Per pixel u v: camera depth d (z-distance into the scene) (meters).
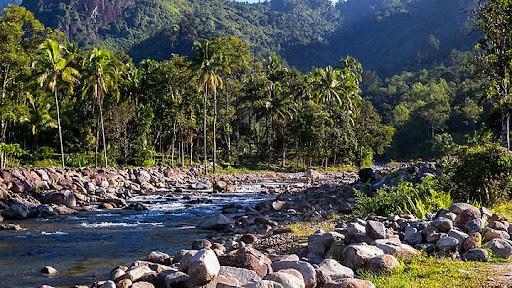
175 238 17.50
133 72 66.75
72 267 12.94
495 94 24.41
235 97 75.19
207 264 7.15
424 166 23.89
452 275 7.52
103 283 8.25
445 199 14.71
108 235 18.33
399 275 7.74
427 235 9.91
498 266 8.11
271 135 72.19
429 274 7.65
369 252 8.66
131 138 60.38
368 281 6.86
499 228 10.25
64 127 59.53
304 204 22.86
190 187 42.94
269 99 66.69
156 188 43.12
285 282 6.85
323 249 10.48
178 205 28.84
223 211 25.11
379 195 16.39
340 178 54.09
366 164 74.94
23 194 30.11
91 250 15.37
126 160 57.94
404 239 10.15
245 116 78.31
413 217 12.74
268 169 68.81
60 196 28.06
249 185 45.47
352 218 15.75
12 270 12.59
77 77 50.41
